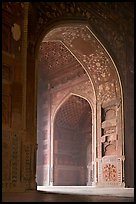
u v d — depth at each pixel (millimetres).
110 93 8477
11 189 4676
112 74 8328
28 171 5176
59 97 11203
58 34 7605
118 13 8727
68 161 11648
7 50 4934
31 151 5324
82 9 7336
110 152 8250
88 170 11758
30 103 5586
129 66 8750
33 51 5906
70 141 11945
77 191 5668
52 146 11125
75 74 10680
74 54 8461
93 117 9242
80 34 7648
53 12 6602
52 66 11305
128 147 8117
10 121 4805
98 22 7785
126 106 8281
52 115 11328
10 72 4945
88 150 11945
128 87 8500
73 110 11711
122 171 7863
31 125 5492
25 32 5289
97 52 8102
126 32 8930
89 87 10062
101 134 8531
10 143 4746
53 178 10906
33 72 5781
